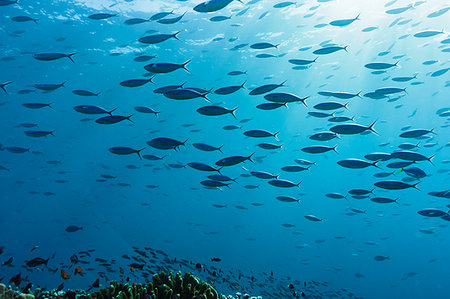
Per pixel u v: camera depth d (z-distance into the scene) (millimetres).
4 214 33031
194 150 41531
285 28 24844
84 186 39312
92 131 38781
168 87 6543
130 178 40312
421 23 22938
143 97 35500
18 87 33875
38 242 27406
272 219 44625
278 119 39031
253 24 24672
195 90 6395
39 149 39469
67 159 39969
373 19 22875
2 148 18641
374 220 43875
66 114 37219
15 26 26391
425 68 29125
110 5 23484
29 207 35531
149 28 25938
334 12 22359
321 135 7488
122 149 6531
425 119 37562
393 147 40406
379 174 11820
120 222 35406
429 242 49125
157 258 7844
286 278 11602
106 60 30781
